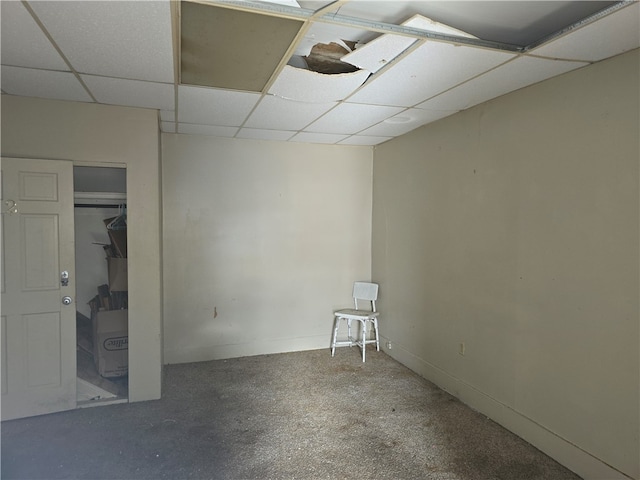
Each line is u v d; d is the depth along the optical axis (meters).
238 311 4.33
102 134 3.04
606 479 2.15
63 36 1.87
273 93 2.73
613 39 1.89
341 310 4.63
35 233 2.89
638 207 2.00
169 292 4.07
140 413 3.04
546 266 2.51
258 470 2.37
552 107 2.45
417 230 3.89
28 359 2.91
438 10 1.83
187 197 4.09
